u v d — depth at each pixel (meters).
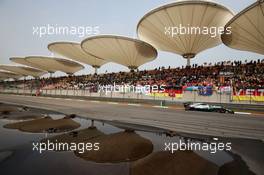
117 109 16.89
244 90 19.47
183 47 37.34
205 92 21.94
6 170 4.34
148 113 14.30
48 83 53.59
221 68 28.45
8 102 22.09
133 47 42.41
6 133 7.58
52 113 13.32
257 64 26.67
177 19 30.41
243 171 4.58
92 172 4.32
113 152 5.60
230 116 13.56
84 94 35.94
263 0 20.70
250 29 26.02
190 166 4.74
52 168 4.48
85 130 8.28
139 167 4.63
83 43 42.84
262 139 7.17
